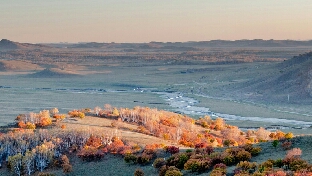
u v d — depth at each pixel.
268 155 56.78
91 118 111.44
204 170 54.59
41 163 73.94
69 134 85.19
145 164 67.69
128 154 70.81
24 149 80.88
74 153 78.81
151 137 92.12
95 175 67.56
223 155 56.81
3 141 82.88
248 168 50.22
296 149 53.59
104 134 87.06
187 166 55.59
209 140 96.94
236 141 97.88
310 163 48.22
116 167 69.06
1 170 75.38
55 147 79.50
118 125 102.94
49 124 99.81
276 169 46.88
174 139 94.94
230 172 49.94
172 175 52.78
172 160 60.56
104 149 76.88
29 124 96.69
